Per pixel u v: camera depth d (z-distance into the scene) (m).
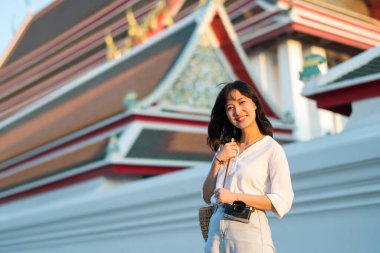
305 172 6.98
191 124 14.37
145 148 13.00
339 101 8.75
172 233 9.04
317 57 9.00
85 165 13.13
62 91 19.44
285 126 16.41
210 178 4.29
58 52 31.83
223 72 15.94
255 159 4.11
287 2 21.38
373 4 24.22
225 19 15.95
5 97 33.66
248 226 3.99
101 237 10.40
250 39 22.06
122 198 9.80
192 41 15.47
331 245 6.88
